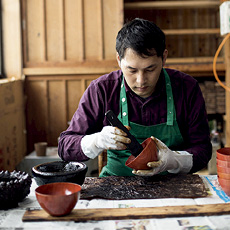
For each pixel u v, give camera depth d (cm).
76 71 428
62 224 114
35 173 141
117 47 156
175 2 430
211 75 435
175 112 180
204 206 124
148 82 154
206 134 181
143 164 143
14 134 397
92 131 188
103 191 140
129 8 442
